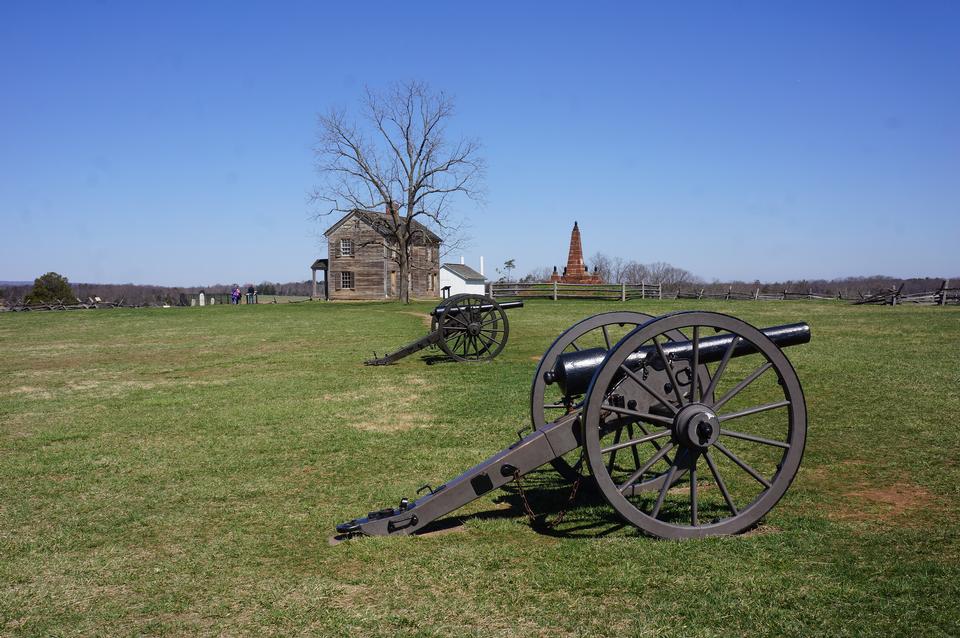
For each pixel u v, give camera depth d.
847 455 7.38
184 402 11.84
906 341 16.67
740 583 4.31
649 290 44.41
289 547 5.32
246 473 7.51
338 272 56.31
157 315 35.81
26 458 8.30
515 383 12.87
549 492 6.48
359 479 7.19
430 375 14.24
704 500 6.04
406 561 4.89
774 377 12.23
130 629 4.05
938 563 4.55
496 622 3.97
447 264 64.31
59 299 63.91
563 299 41.28
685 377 5.34
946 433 8.13
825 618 3.86
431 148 48.22
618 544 4.98
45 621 4.17
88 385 14.03
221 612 4.24
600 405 4.89
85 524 5.98
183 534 5.68
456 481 5.41
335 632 3.94
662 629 3.80
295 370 15.45
